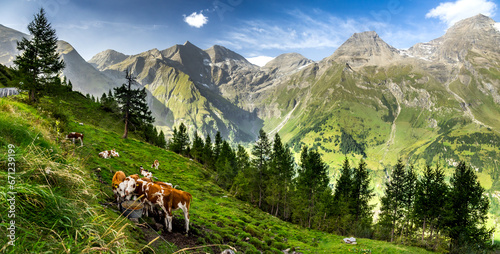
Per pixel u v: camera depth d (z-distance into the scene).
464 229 45.22
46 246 3.45
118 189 10.69
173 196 11.42
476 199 47.12
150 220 11.26
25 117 11.88
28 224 3.60
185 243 10.94
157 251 8.35
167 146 105.25
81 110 72.19
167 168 47.16
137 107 55.06
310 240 31.70
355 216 55.88
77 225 4.26
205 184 45.69
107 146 40.81
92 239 4.00
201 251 10.70
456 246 46.47
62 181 5.56
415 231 53.59
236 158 76.25
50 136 11.28
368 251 28.31
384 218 53.66
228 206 36.78
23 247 3.25
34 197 4.07
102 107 80.50
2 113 9.92
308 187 55.50
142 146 56.19
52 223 3.97
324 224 52.84
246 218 31.38
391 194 54.41
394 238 52.84
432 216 46.75
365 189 57.66
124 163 31.05
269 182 61.94
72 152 11.84
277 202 59.03
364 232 50.44
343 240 33.19
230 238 17.31
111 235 4.86
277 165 62.66
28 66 42.22
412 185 53.91
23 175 4.73
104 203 10.32
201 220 19.17
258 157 63.16
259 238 23.31
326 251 26.27
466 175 48.78
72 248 3.55
